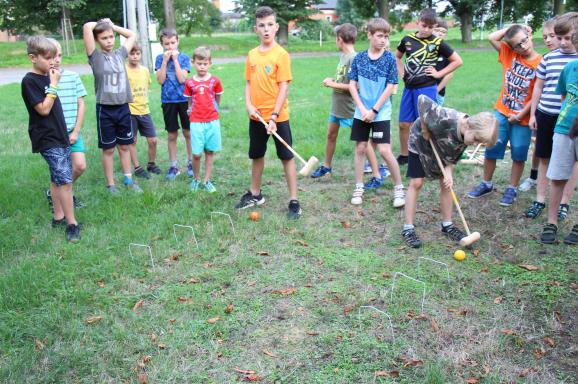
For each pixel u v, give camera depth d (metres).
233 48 34.12
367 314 3.70
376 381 3.05
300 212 5.53
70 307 3.79
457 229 4.91
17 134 9.37
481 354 3.25
